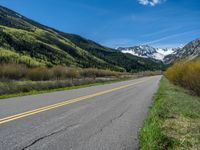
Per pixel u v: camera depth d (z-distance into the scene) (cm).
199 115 1151
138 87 3158
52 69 4750
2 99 1573
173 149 608
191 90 2792
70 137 720
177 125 884
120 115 1113
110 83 4122
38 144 643
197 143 668
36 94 1958
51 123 891
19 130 775
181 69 3322
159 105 1328
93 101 1596
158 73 14400
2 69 3759
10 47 14050
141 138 705
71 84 3206
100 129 831
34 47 16475
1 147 610
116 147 642
